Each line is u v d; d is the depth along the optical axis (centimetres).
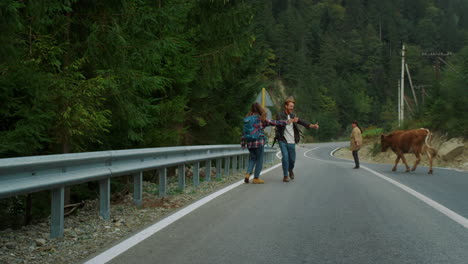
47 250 394
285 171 947
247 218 524
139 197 626
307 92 9869
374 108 11919
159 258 354
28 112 652
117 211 599
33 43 688
